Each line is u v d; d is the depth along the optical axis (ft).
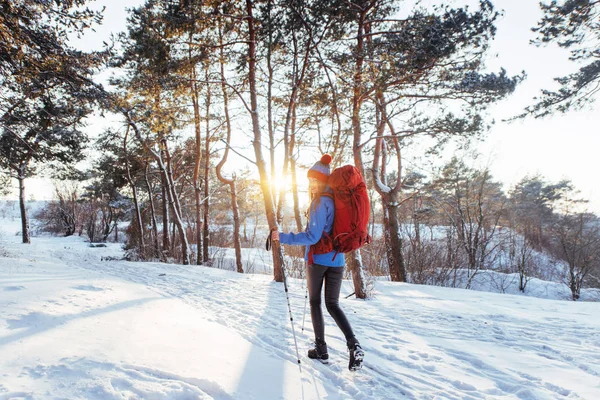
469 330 14.74
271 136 32.53
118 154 74.08
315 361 10.18
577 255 68.49
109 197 109.29
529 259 67.21
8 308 10.77
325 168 10.07
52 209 140.67
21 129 41.34
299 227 41.91
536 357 11.32
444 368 10.26
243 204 94.73
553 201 100.01
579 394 8.39
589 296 54.80
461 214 68.49
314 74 32.76
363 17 27.50
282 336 12.81
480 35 24.84
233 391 7.55
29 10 23.31
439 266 51.03
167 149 61.93
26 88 27.58
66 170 71.20
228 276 32.78
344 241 9.46
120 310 13.03
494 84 27.71
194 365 8.59
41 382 6.74
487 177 70.33
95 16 24.30
